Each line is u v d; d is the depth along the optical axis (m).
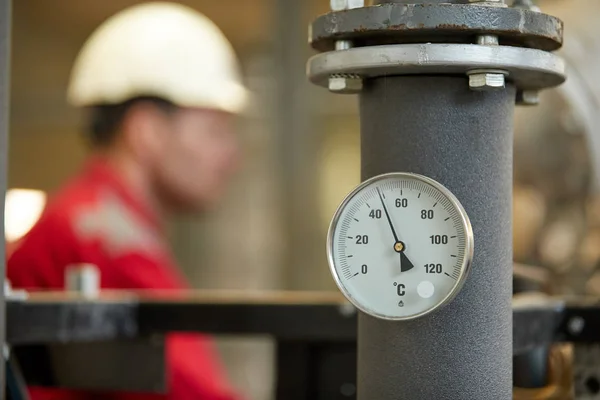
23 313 1.46
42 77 6.04
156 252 2.55
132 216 2.52
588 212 1.89
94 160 2.70
